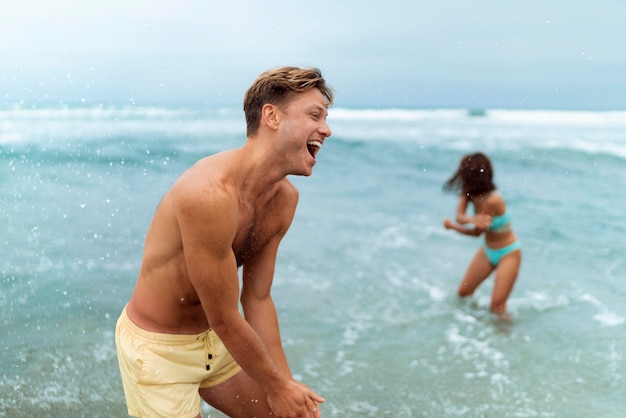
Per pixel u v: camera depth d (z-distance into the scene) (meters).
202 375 2.64
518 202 10.00
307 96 2.25
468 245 7.43
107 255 6.14
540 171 13.59
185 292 2.45
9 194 8.51
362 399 3.72
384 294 5.64
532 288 5.84
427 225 8.40
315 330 4.75
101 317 4.73
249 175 2.30
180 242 2.35
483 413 3.56
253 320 2.74
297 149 2.26
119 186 9.46
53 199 8.31
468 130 24.28
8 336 4.36
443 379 3.98
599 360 4.22
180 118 22.23
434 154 16.97
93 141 15.12
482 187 5.64
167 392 2.56
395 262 6.66
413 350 4.43
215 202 2.15
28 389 3.68
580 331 4.77
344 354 4.34
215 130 21.38
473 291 5.63
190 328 2.56
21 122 15.68
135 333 2.57
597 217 8.80
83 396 3.64
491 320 5.06
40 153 12.55
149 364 2.53
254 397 2.78
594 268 6.42
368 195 10.61
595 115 25.41
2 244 6.33
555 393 3.77
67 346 4.24
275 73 2.25
